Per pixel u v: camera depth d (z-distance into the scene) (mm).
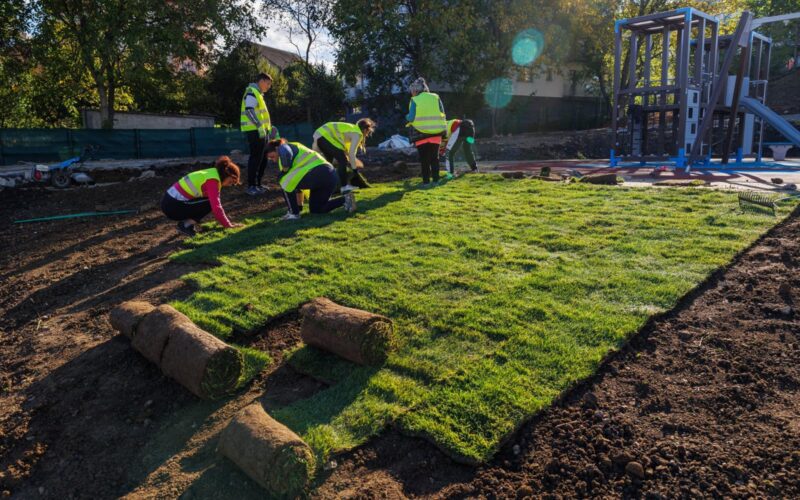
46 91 23906
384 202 8086
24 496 3018
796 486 2469
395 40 23797
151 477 2969
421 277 4984
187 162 16516
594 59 30828
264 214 8055
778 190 7527
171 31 21219
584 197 7734
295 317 4523
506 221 6684
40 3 20719
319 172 7223
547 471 2709
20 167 14555
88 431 3430
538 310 4168
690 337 3691
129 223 8602
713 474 2584
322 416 3209
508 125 31422
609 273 4758
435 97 9227
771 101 32000
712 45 13266
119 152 18625
